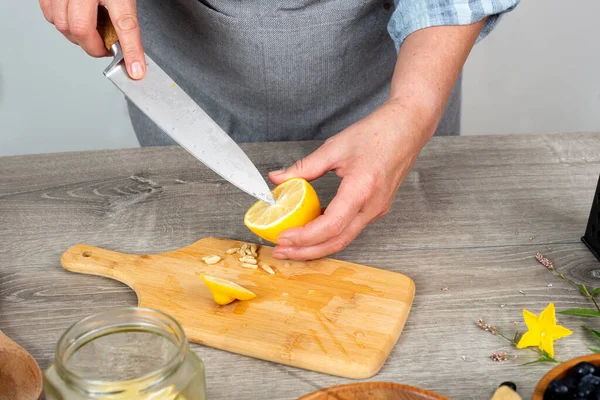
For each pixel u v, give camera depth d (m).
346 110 1.41
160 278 0.91
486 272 0.93
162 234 1.04
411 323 0.85
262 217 0.94
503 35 2.27
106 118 2.26
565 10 2.23
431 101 0.98
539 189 1.13
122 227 1.06
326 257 0.97
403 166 0.96
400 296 0.87
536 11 2.23
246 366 0.79
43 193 1.16
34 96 2.20
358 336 0.80
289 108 1.38
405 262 0.96
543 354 0.77
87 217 1.09
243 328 0.82
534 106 2.38
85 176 1.21
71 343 0.64
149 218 1.08
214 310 0.85
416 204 1.10
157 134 1.53
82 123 2.27
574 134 1.31
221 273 0.92
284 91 1.33
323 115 1.40
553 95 2.36
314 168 0.95
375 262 0.96
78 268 0.95
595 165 1.20
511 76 2.34
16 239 1.04
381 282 0.89
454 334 0.83
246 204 1.12
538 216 1.06
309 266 0.93
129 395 0.59
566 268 0.94
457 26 1.01
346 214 0.88
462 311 0.86
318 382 0.77
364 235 1.02
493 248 0.99
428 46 1.01
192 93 1.44
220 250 0.98
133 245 1.02
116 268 0.93
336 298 0.86
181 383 0.62
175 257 0.96
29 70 2.16
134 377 0.65
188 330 0.81
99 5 0.98
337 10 1.22
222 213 1.09
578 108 2.38
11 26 2.08
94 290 0.92
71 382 0.60
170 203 1.12
